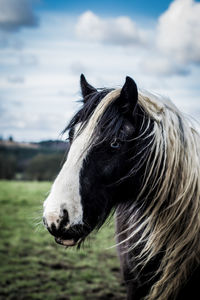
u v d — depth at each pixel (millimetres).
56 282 4656
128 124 1897
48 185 15406
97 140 1821
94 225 1860
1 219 8367
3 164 25547
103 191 1850
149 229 2027
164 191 1946
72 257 5785
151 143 1965
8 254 5809
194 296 2039
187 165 1960
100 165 1818
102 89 2180
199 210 1955
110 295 4320
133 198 2074
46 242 6629
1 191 13039
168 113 2051
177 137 1970
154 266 2084
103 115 1864
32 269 5109
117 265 5438
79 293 4340
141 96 2076
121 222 2297
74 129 1985
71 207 1719
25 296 4180
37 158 23062
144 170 1981
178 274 1977
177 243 1962
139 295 2258
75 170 1783
